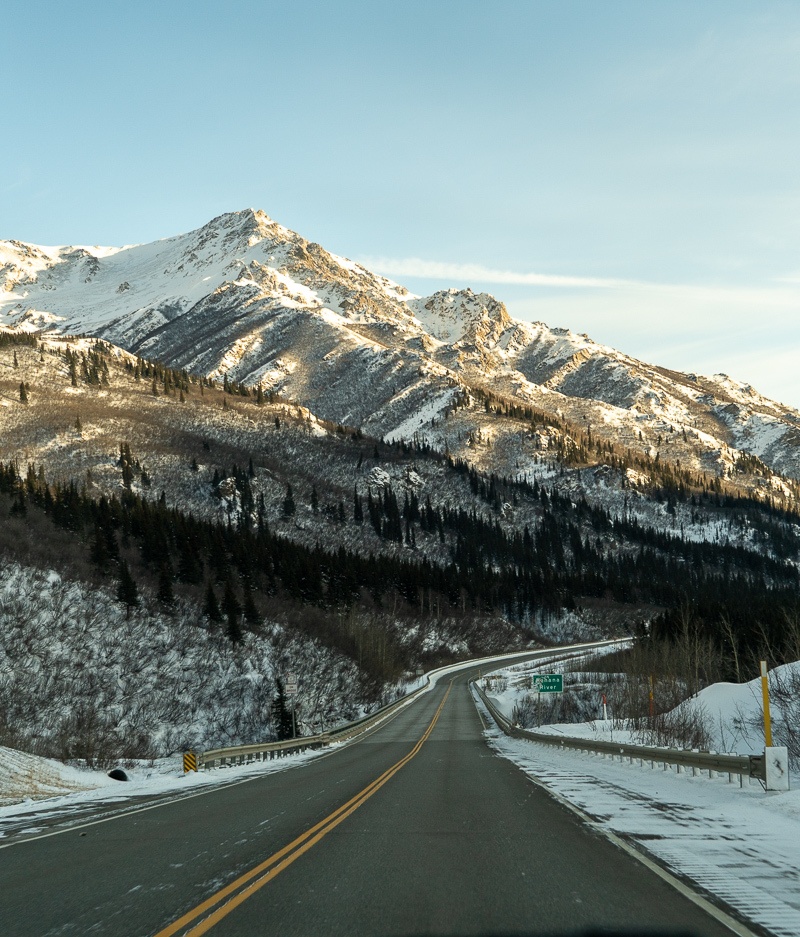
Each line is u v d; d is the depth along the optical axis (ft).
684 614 243.19
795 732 74.08
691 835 33.58
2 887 25.91
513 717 197.36
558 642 448.24
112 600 230.48
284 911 21.77
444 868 27.17
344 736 145.18
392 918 20.99
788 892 23.72
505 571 504.84
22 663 191.31
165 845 33.17
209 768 91.66
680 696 151.64
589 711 204.23
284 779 68.33
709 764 53.21
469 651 396.78
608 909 21.81
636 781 57.57
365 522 590.14
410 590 419.95
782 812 39.34
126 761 127.44
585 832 34.50
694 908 21.91
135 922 21.09
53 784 89.71
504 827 36.14
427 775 66.23
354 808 43.86
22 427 598.75
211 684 211.41
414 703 239.50
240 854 30.32
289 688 155.84
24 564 230.07
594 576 516.73
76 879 26.81
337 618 313.53
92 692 191.21
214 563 306.14
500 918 20.95
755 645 220.84
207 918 21.17
